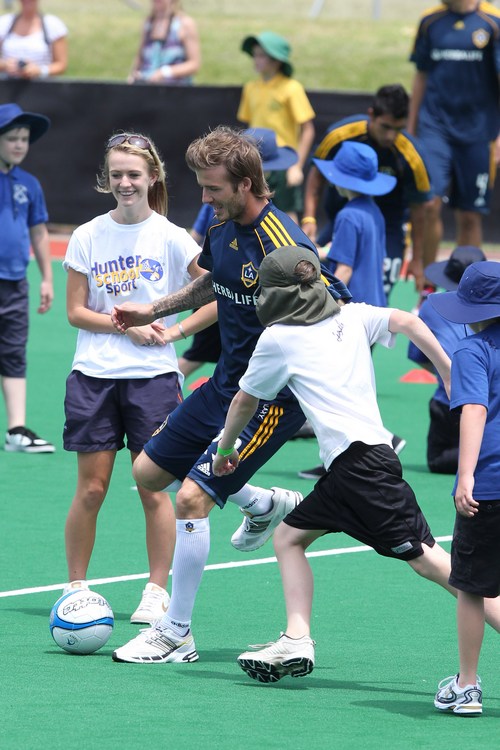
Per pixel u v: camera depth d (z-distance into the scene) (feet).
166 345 52.37
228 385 47.34
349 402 43.62
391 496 43.32
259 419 46.09
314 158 80.84
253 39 126.72
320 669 46.62
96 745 38.17
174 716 40.93
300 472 75.77
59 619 47.60
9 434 82.58
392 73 229.25
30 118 79.56
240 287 45.88
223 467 45.44
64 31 153.89
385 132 83.97
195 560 46.44
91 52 236.63
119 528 65.77
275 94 126.62
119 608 53.57
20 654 47.52
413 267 93.45
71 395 52.03
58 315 131.34
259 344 43.80
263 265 43.98
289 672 43.93
